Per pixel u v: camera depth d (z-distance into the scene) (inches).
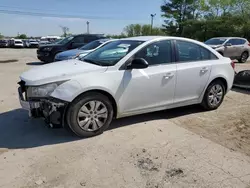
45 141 156.6
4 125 182.1
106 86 159.3
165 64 183.9
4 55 904.9
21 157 137.7
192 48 201.3
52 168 127.2
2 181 116.8
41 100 150.0
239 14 1610.5
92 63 174.9
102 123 164.7
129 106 172.7
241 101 250.8
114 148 147.7
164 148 148.2
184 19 2084.2
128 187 113.2
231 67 222.4
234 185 115.0
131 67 165.9
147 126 180.5
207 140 159.5
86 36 563.2
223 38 640.4
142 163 132.2
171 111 214.5
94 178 119.3
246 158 138.4
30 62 634.2
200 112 213.8
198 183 116.1
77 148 147.3
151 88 177.3
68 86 150.7
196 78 198.5
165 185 114.7
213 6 1800.0
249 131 175.3
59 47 539.2
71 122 154.3
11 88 304.0
